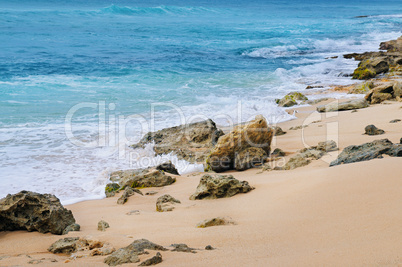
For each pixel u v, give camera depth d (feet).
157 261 17.95
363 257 15.97
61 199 34.19
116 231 24.89
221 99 70.44
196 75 90.43
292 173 33.35
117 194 35.86
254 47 131.34
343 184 25.93
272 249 18.75
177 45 130.72
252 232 21.71
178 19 208.44
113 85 78.33
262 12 288.92
